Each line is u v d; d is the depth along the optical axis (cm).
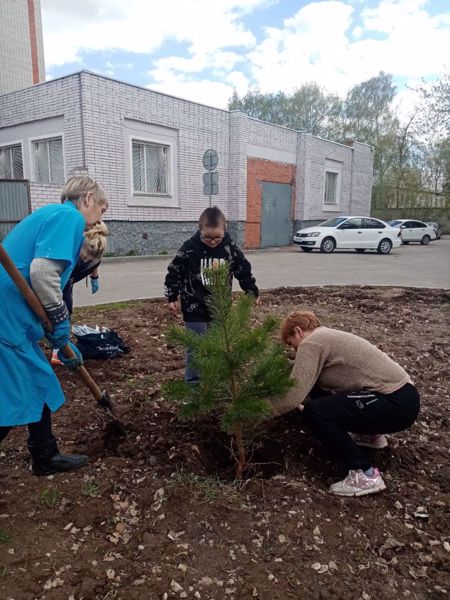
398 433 324
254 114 4638
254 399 246
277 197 2166
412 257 1794
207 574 194
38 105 1480
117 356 473
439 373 452
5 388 212
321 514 234
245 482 257
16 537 209
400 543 220
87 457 269
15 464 272
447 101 3441
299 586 191
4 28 1927
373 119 4334
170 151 1656
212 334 251
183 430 318
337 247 1925
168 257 1597
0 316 210
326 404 260
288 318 289
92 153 1414
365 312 716
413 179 3916
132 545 208
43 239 213
